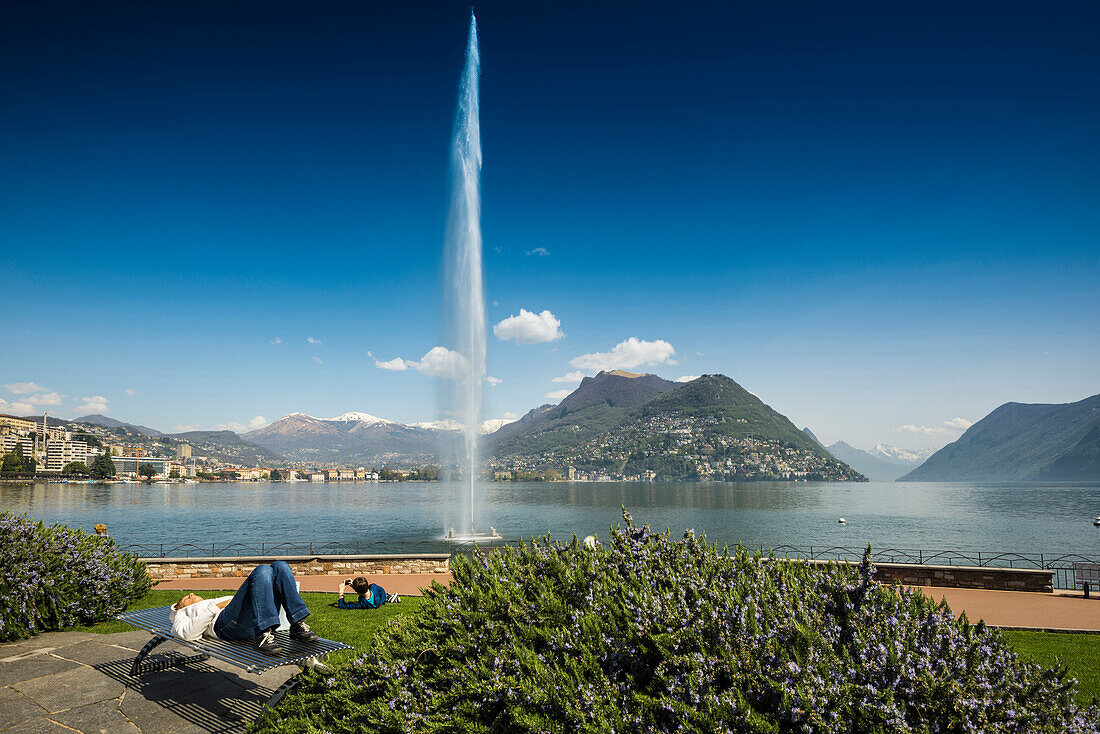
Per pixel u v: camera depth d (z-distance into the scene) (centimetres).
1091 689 794
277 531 8206
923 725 314
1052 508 15238
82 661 770
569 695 356
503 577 493
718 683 353
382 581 1847
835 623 394
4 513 978
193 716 598
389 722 403
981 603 1555
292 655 566
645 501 16312
